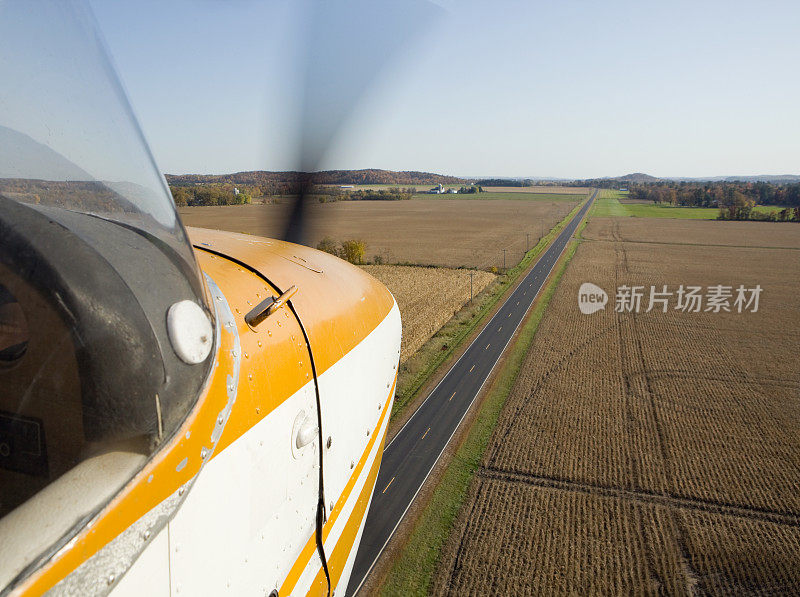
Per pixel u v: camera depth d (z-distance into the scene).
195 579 2.46
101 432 1.86
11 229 1.70
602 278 60.94
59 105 1.91
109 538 1.80
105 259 1.95
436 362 31.91
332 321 4.27
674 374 30.30
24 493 1.65
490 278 59.16
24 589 1.49
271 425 3.12
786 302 49.53
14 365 1.68
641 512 17.34
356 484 4.92
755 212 154.38
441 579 14.37
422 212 157.00
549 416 24.55
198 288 2.46
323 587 4.30
